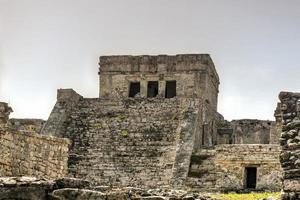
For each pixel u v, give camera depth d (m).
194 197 15.40
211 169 33.03
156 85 49.97
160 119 38.94
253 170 33.03
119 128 38.53
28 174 20.33
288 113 15.48
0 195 13.38
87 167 34.53
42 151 21.22
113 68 49.41
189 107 39.59
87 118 40.19
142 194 14.77
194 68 47.47
